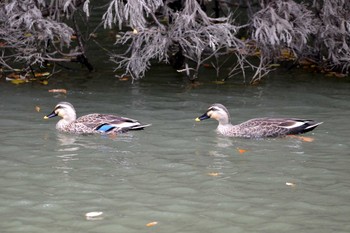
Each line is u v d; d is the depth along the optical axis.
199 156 13.52
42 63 19.52
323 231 10.30
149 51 17.95
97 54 21.17
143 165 13.03
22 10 18.16
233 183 12.18
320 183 12.17
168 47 18.69
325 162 13.18
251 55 19.88
